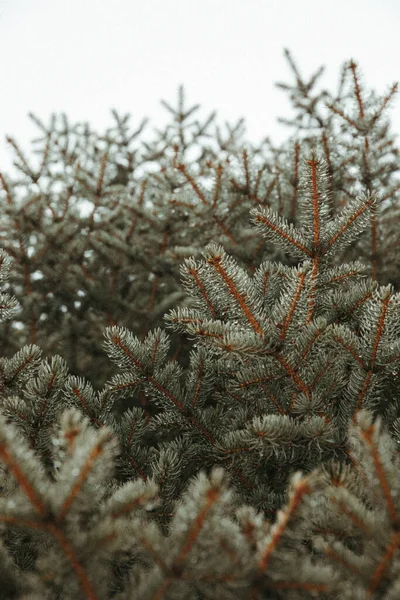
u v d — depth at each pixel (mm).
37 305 1944
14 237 1910
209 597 1176
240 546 1151
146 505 1225
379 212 1739
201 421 1458
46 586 1205
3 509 1116
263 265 1521
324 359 1396
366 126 1768
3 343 1914
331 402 1420
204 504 1105
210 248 1357
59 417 1361
